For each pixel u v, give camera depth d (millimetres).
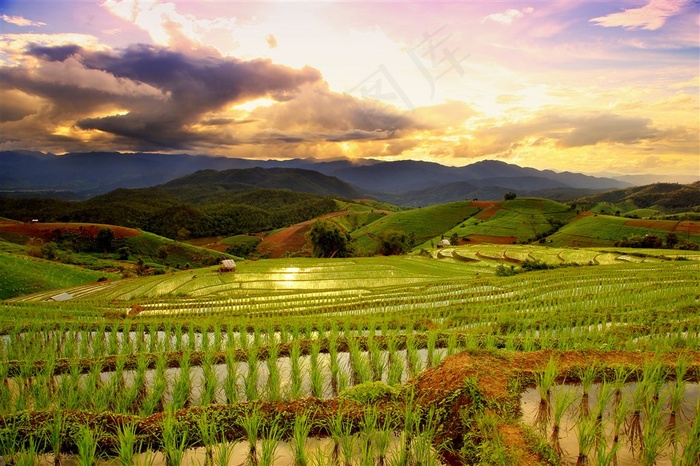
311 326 18625
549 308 23484
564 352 10898
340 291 41469
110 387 10258
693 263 51781
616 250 78312
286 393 10641
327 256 91062
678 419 8219
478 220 168250
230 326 17266
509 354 10625
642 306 21891
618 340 14453
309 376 11953
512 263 73875
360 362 11805
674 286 29344
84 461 6793
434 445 7555
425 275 53406
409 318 21328
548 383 8383
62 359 12828
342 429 7996
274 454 7695
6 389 10219
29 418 8188
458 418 7898
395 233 104438
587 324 18531
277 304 33875
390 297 34219
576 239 127688
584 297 25859
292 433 8148
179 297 41719
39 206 194250
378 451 7371
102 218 187875
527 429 7410
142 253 119688
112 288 48281
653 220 134375
